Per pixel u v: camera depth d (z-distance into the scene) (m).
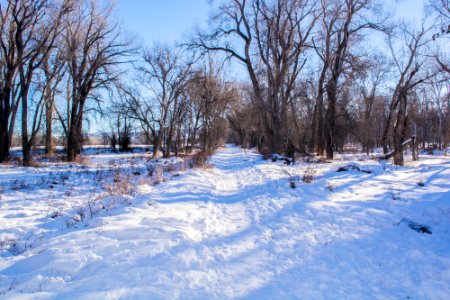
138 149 42.25
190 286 3.36
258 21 22.00
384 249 4.54
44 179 11.87
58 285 3.18
